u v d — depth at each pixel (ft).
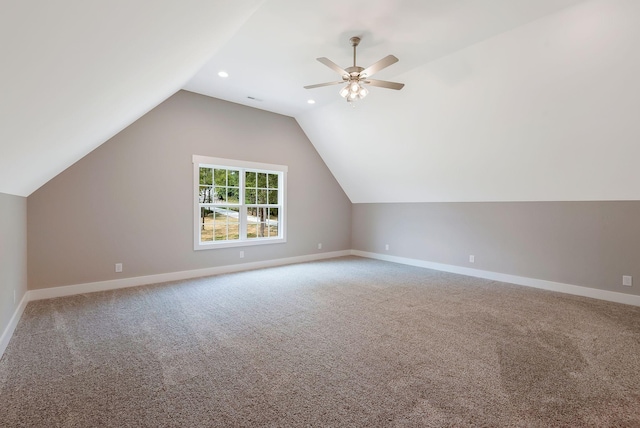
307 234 21.08
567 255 13.48
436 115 13.93
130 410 5.61
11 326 8.83
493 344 8.36
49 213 12.17
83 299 12.12
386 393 6.17
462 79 11.95
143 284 14.43
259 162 18.34
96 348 8.04
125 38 4.02
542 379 6.66
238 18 7.38
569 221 13.39
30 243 11.79
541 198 14.15
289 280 15.53
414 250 19.81
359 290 13.75
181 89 15.30
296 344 8.36
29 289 11.80
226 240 17.52
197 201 15.97
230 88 15.06
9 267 8.75
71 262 12.69
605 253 12.44
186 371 6.96
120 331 9.12
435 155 15.81
